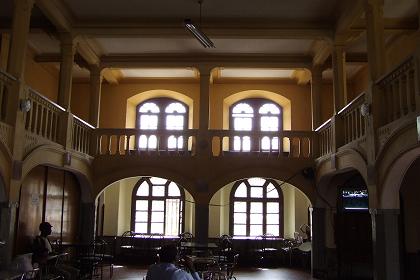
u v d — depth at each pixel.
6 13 12.84
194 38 13.64
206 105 15.14
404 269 11.67
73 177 14.29
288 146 18.12
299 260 17.42
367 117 9.66
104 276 13.55
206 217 14.30
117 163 14.83
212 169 14.63
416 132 7.51
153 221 18.88
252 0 12.11
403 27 12.48
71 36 13.26
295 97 18.39
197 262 10.66
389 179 8.79
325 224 14.22
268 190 18.98
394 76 8.61
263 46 14.80
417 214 11.84
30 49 15.15
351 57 15.29
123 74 18.11
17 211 10.81
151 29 13.30
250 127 18.98
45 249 10.30
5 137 9.34
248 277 13.99
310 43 14.48
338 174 13.76
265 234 18.67
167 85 18.55
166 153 14.84
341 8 12.22
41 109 11.20
